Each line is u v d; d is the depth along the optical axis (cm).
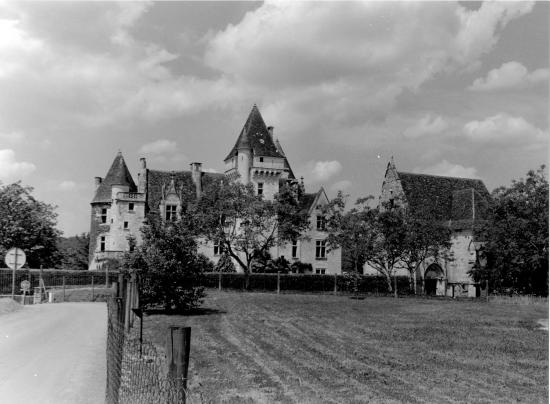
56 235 6825
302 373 1652
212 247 6781
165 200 6912
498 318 3130
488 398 1429
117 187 6806
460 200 7219
